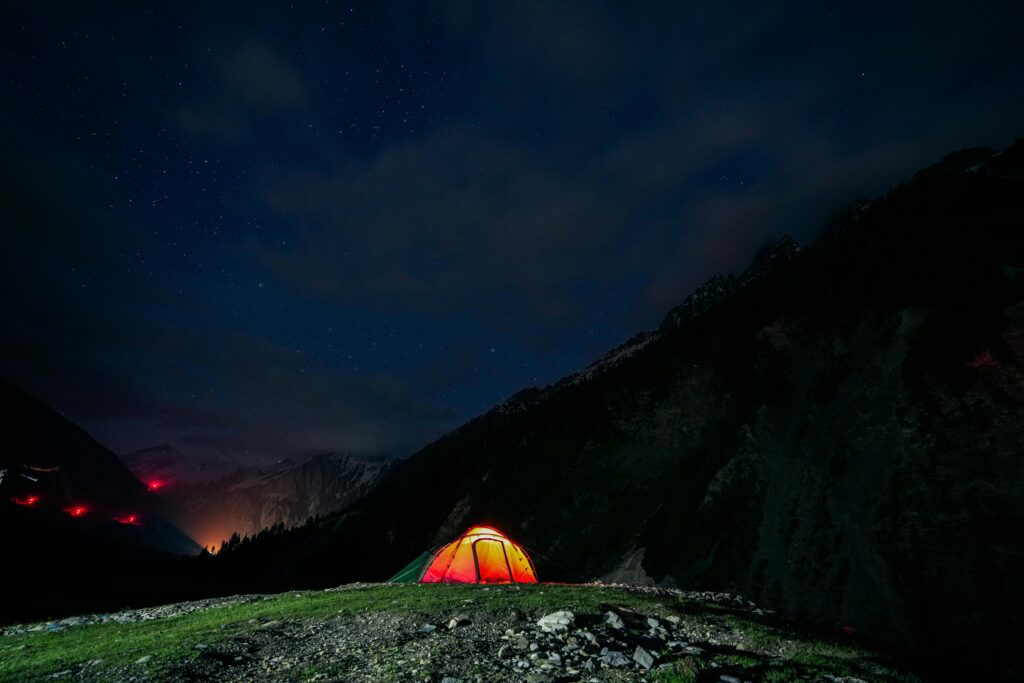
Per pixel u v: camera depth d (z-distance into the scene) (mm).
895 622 48812
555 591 20516
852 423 78125
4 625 24422
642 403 131750
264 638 13070
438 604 16891
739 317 138875
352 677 9477
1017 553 46938
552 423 143750
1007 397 61531
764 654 11375
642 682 9031
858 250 119625
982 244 87000
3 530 190125
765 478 78312
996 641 41844
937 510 56250
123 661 10742
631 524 92938
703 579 67438
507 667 10062
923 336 81062
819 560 60562
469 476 151000
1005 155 127000
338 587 29812
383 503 173375
